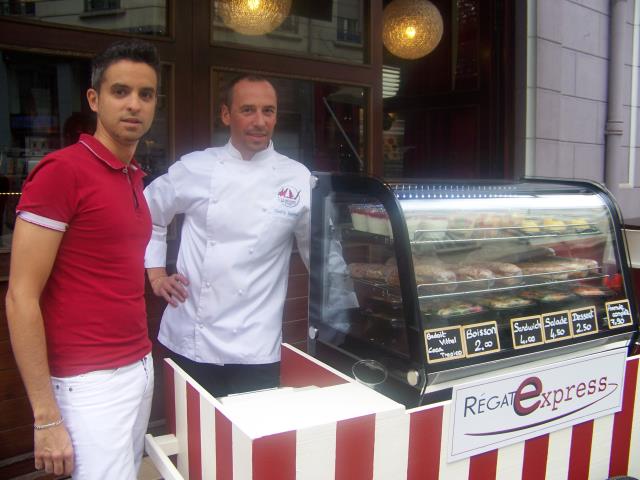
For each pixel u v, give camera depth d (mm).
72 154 1519
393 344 1934
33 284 1460
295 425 1480
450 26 5020
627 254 2322
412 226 1898
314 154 3570
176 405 1911
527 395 1884
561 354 2057
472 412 1764
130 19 2840
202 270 2291
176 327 2410
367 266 2059
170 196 2338
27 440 2650
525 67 4574
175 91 2980
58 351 1557
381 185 1892
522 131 4656
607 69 5379
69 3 2654
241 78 2287
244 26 3201
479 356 1832
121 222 1569
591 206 2385
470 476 1802
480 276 1993
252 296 2316
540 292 2158
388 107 5613
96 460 1579
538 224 2225
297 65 3387
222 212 2254
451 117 5105
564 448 2020
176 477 1640
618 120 5414
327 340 2252
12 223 2613
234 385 2402
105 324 1587
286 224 2338
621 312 2240
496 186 2234
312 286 2326
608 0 5281
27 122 2627
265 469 1429
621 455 2195
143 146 2959
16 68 2574
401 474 1652
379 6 3684
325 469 1519
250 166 2305
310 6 3430
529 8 4512
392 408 1613
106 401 1592
